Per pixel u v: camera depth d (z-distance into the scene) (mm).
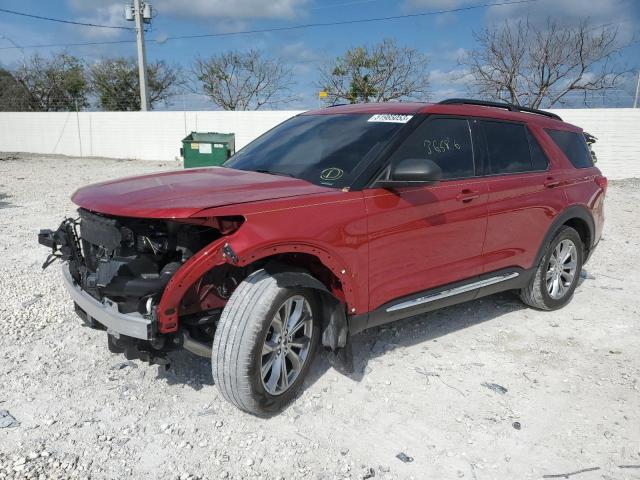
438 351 4281
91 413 3293
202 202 2918
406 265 3771
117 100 44781
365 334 4527
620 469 2941
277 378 3256
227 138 16375
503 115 4699
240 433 3154
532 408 3510
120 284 2939
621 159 18000
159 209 2840
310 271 3500
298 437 3141
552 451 3084
